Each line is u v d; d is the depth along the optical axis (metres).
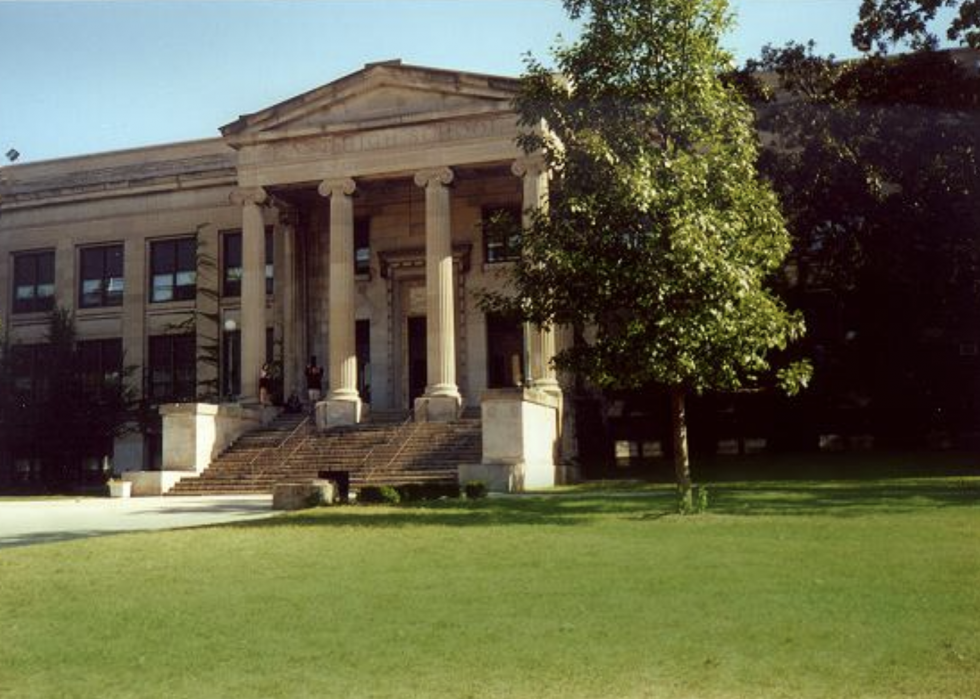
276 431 36.62
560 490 27.25
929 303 33.16
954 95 32.03
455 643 8.27
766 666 7.45
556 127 19.14
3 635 8.96
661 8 18.31
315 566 12.23
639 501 21.09
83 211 47.94
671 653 7.84
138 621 9.37
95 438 43.56
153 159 48.53
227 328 44.25
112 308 47.12
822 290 37.34
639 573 11.23
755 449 37.75
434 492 23.55
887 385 35.28
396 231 42.19
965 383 36.19
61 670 7.80
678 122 18.28
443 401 35.56
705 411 38.31
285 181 38.62
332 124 38.06
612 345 17.98
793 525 15.37
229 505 25.67
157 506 26.36
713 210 17.42
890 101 32.72
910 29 33.75
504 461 28.62
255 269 38.84
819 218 33.75
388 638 8.48
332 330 37.44
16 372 46.41
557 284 18.44
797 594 9.89
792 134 34.12
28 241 48.66
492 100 36.56
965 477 26.50
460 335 40.31
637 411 38.75
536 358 34.31
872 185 31.95
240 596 10.43
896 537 13.74
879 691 6.83
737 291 17.22
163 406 34.22
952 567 11.22
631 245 17.73
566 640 8.28
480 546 13.66
